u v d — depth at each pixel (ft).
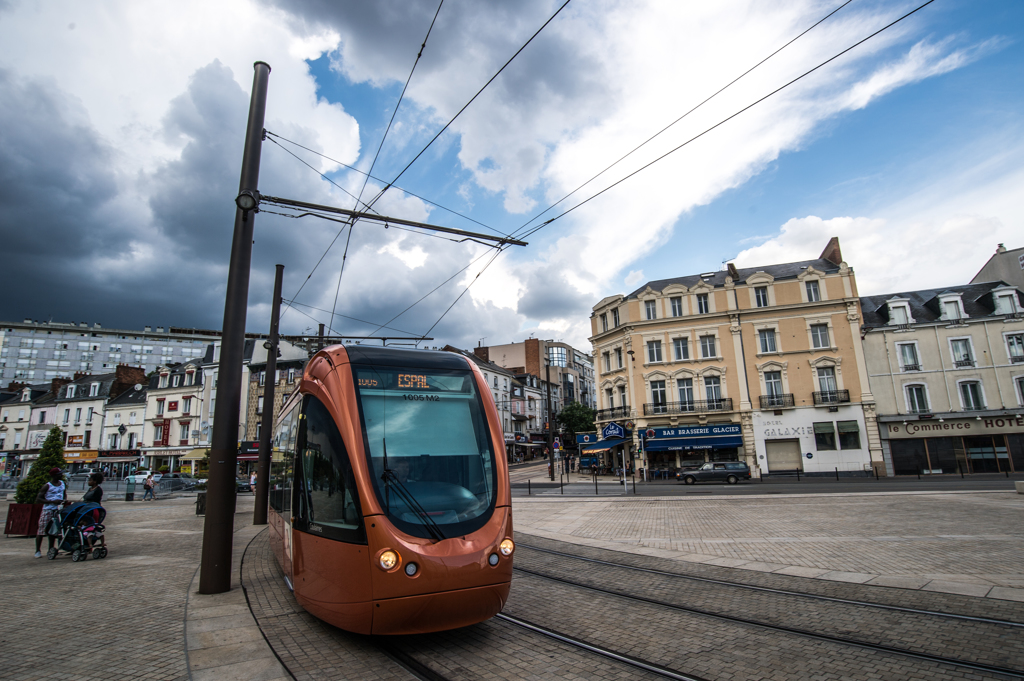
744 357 119.96
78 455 158.51
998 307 114.11
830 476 108.99
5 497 105.40
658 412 123.44
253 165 27.40
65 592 23.50
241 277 26.32
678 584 24.62
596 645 17.01
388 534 15.55
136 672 14.73
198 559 31.58
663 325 126.31
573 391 268.00
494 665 15.51
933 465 110.11
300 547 18.35
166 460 159.74
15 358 296.92
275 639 17.44
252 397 155.22
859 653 15.83
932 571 24.81
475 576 15.99
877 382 116.37
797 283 120.37
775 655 15.87
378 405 18.01
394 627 15.37
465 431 18.71
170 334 337.11
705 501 62.75
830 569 26.11
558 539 39.14
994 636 16.60
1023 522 37.96
